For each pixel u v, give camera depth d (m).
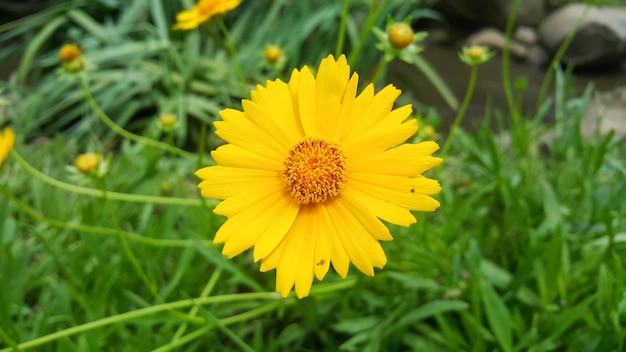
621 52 0.59
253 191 0.12
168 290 0.18
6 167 0.27
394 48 0.16
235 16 0.47
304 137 0.12
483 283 0.15
